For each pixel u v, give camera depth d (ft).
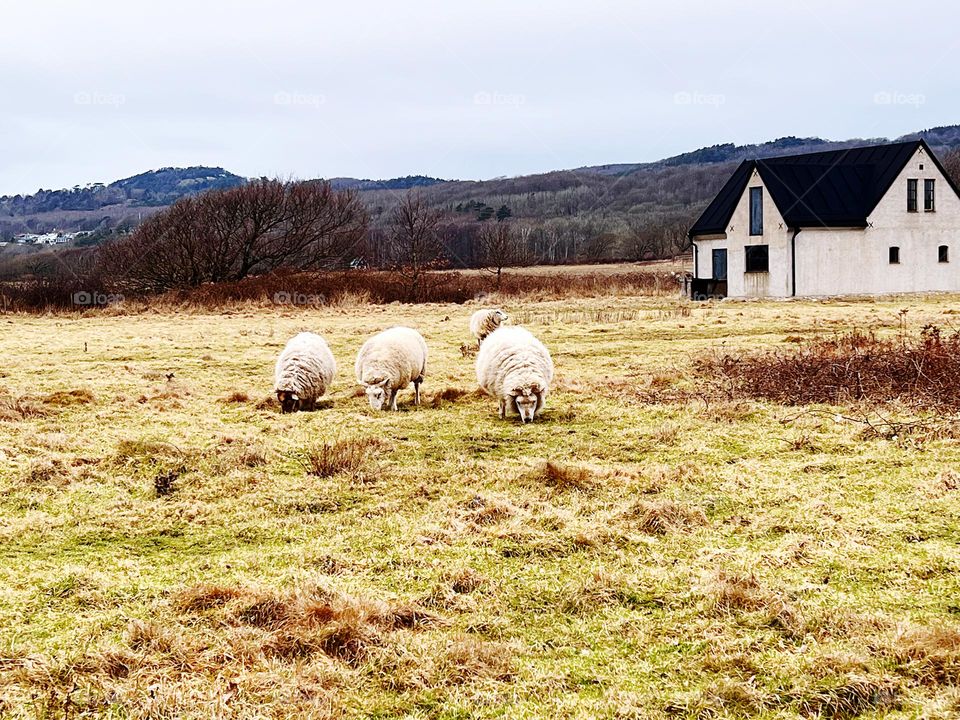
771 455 32.35
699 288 132.16
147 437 36.32
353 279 130.31
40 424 39.29
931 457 30.53
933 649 16.83
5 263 176.24
